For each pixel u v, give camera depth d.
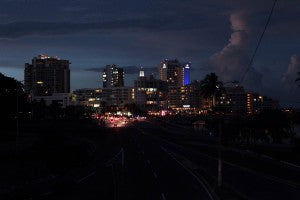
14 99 118.81
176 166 63.56
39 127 128.12
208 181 47.97
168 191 40.38
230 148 97.62
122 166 63.50
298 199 37.78
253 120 119.00
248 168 62.66
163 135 142.50
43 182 47.56
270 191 42.41
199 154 83.75
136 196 37.50
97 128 153.00
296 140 86.38
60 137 77.81
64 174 53.47
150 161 70.25
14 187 42.53
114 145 101.62
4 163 62.06
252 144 106.69
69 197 37.09
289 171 59.69
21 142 89.94
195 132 161.75
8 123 119.56
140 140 119.12
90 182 47.25
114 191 40.44
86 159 67.88
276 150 87.81
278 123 114.38
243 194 40.28
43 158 64.00
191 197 36.94
